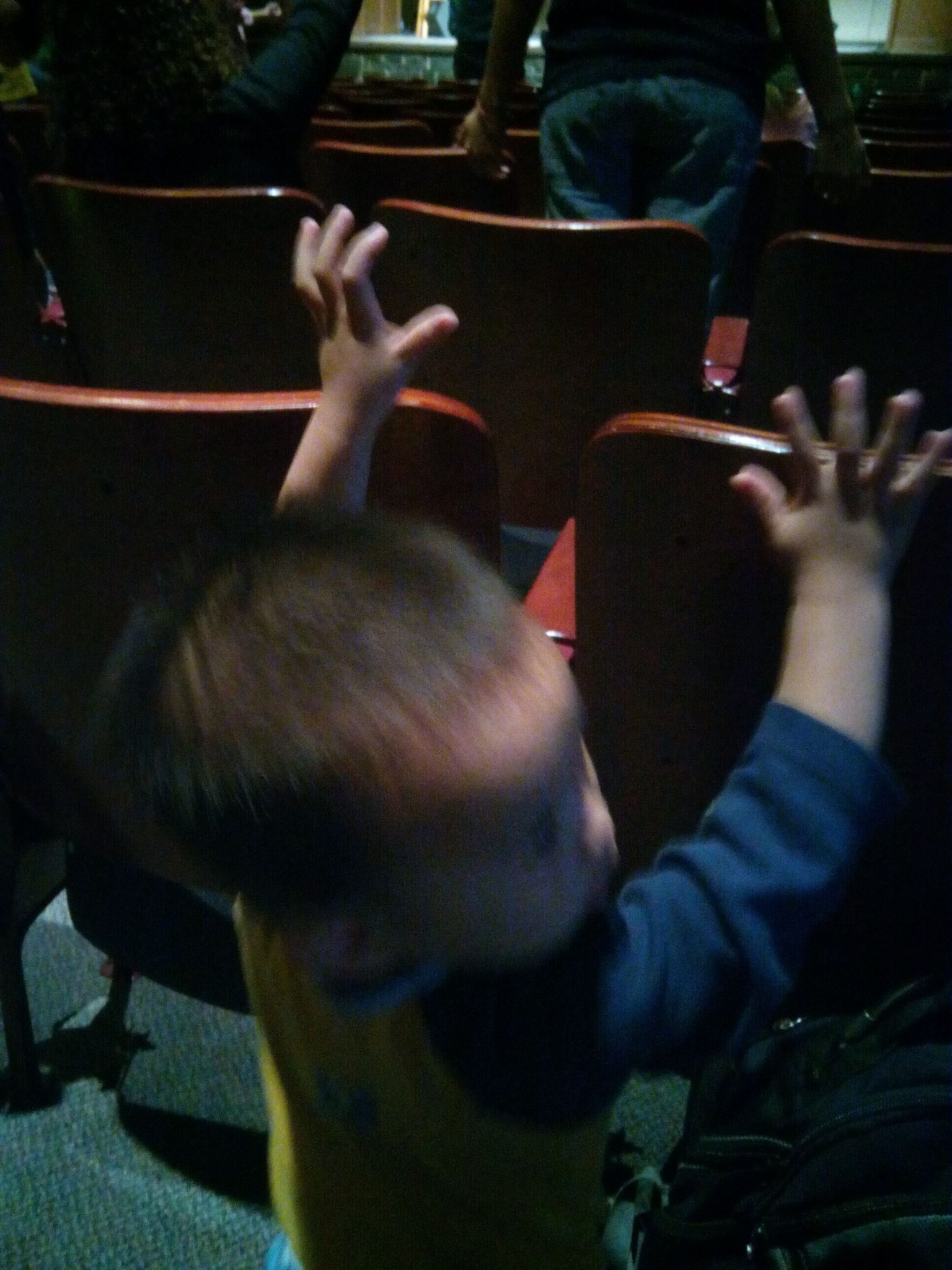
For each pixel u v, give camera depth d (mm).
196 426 704
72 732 893
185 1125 1187
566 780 415
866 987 817
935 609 640
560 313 1388
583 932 477
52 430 724
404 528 430
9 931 1062
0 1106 1197
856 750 526
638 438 648
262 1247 1073
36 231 2146
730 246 2021
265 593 390
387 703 370
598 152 1954
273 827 384
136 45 1500
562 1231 538
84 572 799
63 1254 1065
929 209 2021
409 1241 578
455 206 2039
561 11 1933
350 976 427
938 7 7754
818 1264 579
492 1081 471
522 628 407
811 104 1930
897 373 1388
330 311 678
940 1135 585
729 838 524
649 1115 1182
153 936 901
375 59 7219
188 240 1447
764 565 679
